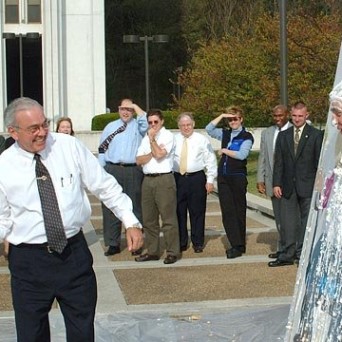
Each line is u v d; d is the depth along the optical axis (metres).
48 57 44.06
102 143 11.73
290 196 10.24
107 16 64.25
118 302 8.54
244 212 11.15
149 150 10.76
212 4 56.53
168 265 10.62
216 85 25.44
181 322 7.74
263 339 7.12
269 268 10.21
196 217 11.59
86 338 5.12
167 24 63.22
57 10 44.06
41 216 4.98
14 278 5.08
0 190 4.99
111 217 11.41
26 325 5.07
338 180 4.40
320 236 4.48
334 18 22.22
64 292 5.07
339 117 4.35
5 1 44.47
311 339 4.41
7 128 5.09
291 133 10.28
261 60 24.41
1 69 44.09
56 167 5.05
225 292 8.91
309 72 21.58
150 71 63.72
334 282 4.34
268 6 49.47
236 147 11.04
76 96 45.22
